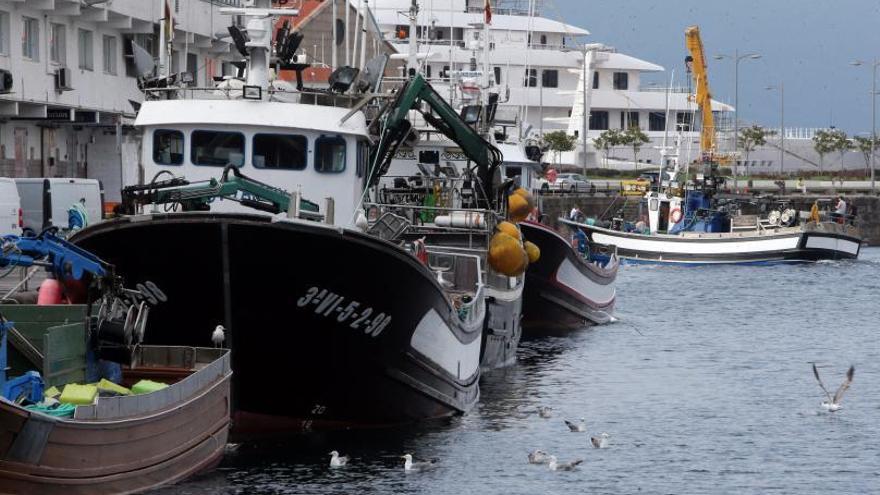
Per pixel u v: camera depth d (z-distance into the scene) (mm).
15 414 18766
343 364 26172
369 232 28562
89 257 23078
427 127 43469
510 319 39969
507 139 54156
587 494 24359
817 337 50656
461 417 30734
